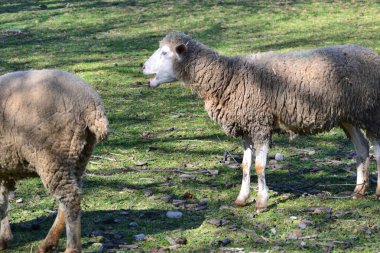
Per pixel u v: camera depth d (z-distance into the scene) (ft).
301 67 25.05
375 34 59.26
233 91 25.32
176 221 24.18
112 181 28.50
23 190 27.32
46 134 19.81
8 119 19.94
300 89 24.91
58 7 80.89
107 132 20.22
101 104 20.43
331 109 25.00
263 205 25.00
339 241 22.07
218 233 22.98
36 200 26.25
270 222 23.94
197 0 84.38
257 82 25.11
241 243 22.17
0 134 20.10
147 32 64.80
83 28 67.41
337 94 24.86
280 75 25.07
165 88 44.80
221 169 29.91
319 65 24.93
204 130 35.78
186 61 25.98
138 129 36.17
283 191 27.17
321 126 25.39
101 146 33.40
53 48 57.88
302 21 68.85
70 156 20.06
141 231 23.31
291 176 28.84
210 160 31.14
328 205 25.44
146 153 32.27
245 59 25.79
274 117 25.49
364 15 70.85
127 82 46.24
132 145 33.55
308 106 24.98
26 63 52.01
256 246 21.90
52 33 65.10
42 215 24.82
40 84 20.10
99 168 30.27
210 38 60.75
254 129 25.35
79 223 20.35
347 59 25.12
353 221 23.73
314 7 76.89
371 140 25.93
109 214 24.89
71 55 55.01
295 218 24.20
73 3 83.76
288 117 25.29
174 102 41.47
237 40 59.41
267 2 81.87
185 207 25.50
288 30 63.87
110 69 49.73
